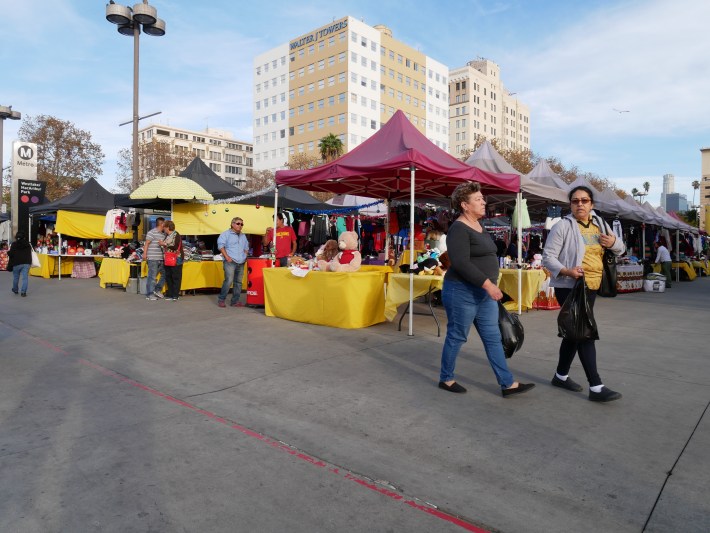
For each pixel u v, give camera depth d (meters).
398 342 6.23
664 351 5.80
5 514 2.40
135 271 11.91
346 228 15.95
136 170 16.17
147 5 15.59
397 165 6.82
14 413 3.81
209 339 6.43
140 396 4.25
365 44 70.06
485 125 105.81
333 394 4.28
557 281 4.22
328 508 2.49
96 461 2.98
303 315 7.54
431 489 2.69
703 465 2.92
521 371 4.95
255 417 3.77
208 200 12.48
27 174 22.47
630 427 3.50
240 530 2.29
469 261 3.95
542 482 2.75
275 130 78.56
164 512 2.43
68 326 7.36
